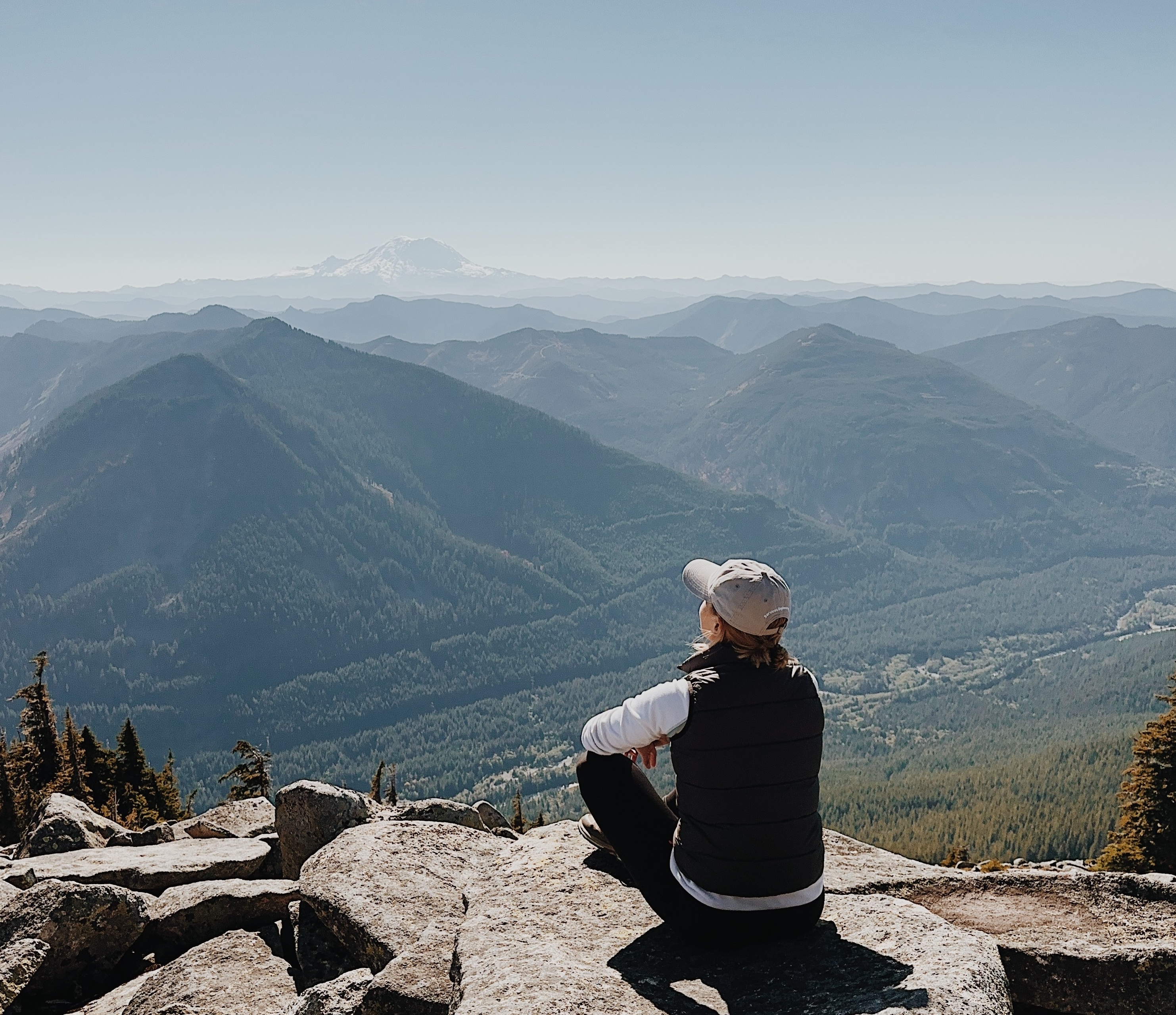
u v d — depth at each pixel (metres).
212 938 7.84
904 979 4.22
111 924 7.62
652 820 5.08
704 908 4.70
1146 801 38.03
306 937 6.96
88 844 12.87
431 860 7.43
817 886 4.81
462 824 11.29
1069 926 5.41
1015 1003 5.07
